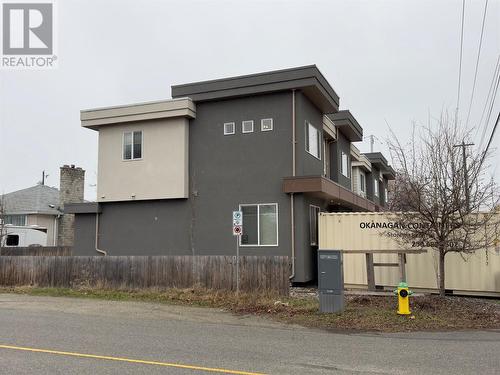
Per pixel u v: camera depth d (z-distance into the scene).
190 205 19.81
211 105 19.89
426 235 12.75
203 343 8.41
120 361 6.97
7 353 7.48
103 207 21.50
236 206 18.98
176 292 15.35
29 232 35.97
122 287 16.72
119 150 21.08
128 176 20.77
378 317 11.05
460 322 10.57
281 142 18.52
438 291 15.17
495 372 6.49
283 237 18.00
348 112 24.56
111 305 13.79
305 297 14.30
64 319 11.28
